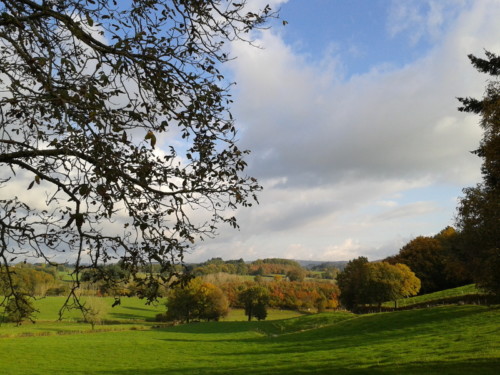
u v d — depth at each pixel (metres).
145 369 34.78
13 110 5.62
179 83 6.11
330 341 39.84
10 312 5.18
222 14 6.34
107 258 5.26
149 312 96.31
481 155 30.83
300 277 154.75
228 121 6.39
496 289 23.12
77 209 4.38
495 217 19.22
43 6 5.29
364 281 63.59
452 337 28.69
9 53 5.99
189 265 5.68
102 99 5.23
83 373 33.81
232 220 6.18
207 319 88.75
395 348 28.67
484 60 34.47
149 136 4.67
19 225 4.92
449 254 28.56
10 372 34.56
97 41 5.69
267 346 43.25
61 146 4.88
